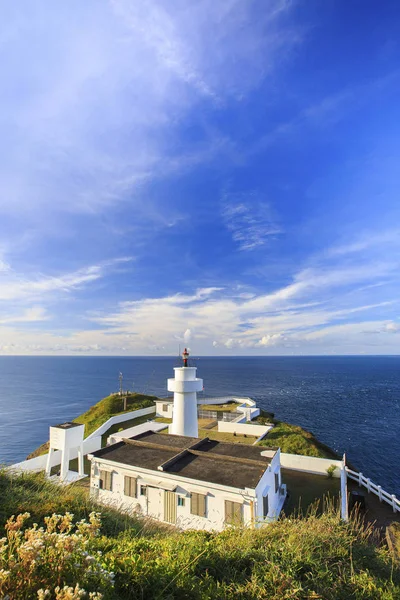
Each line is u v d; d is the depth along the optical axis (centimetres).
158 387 12694
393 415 6719
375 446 4744
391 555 842
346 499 1766
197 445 1953
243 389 11094
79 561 467
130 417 3862
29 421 6794
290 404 7856
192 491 1506
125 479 1694
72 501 985
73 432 2180
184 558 620
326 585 616
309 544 756
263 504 1466
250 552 689
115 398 4722
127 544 679
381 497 1911
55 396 10356
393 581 691
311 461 2262
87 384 13850
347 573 673
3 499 909
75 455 2578
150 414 4100
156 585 520
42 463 2330
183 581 541
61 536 469
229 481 1497
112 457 1825
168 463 1683
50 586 407
